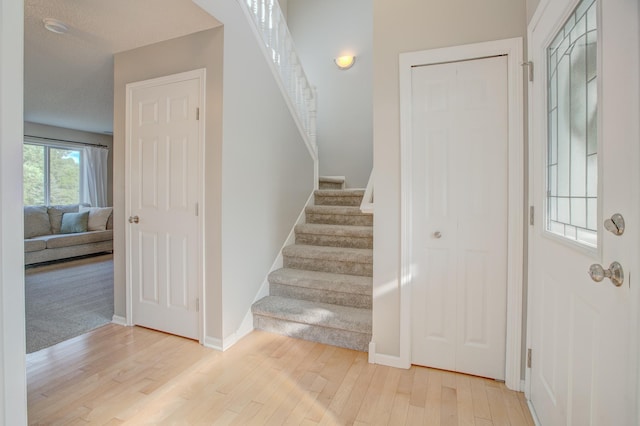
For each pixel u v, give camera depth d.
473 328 1.96
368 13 4.53
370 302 2.51
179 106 2.43
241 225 2.51
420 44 1.98
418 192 2.04
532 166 1.72
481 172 1.91
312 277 2.75
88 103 4.27
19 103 0.98
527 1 1.76
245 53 2.52
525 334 1.81
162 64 2.50
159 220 2.54
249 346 2.36
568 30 1.32
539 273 1.63
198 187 2.37
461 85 1.93
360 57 4.55
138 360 2.15
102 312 2.99
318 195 3.82
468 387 1.86
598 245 1.00
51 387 1.84
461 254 1.97
